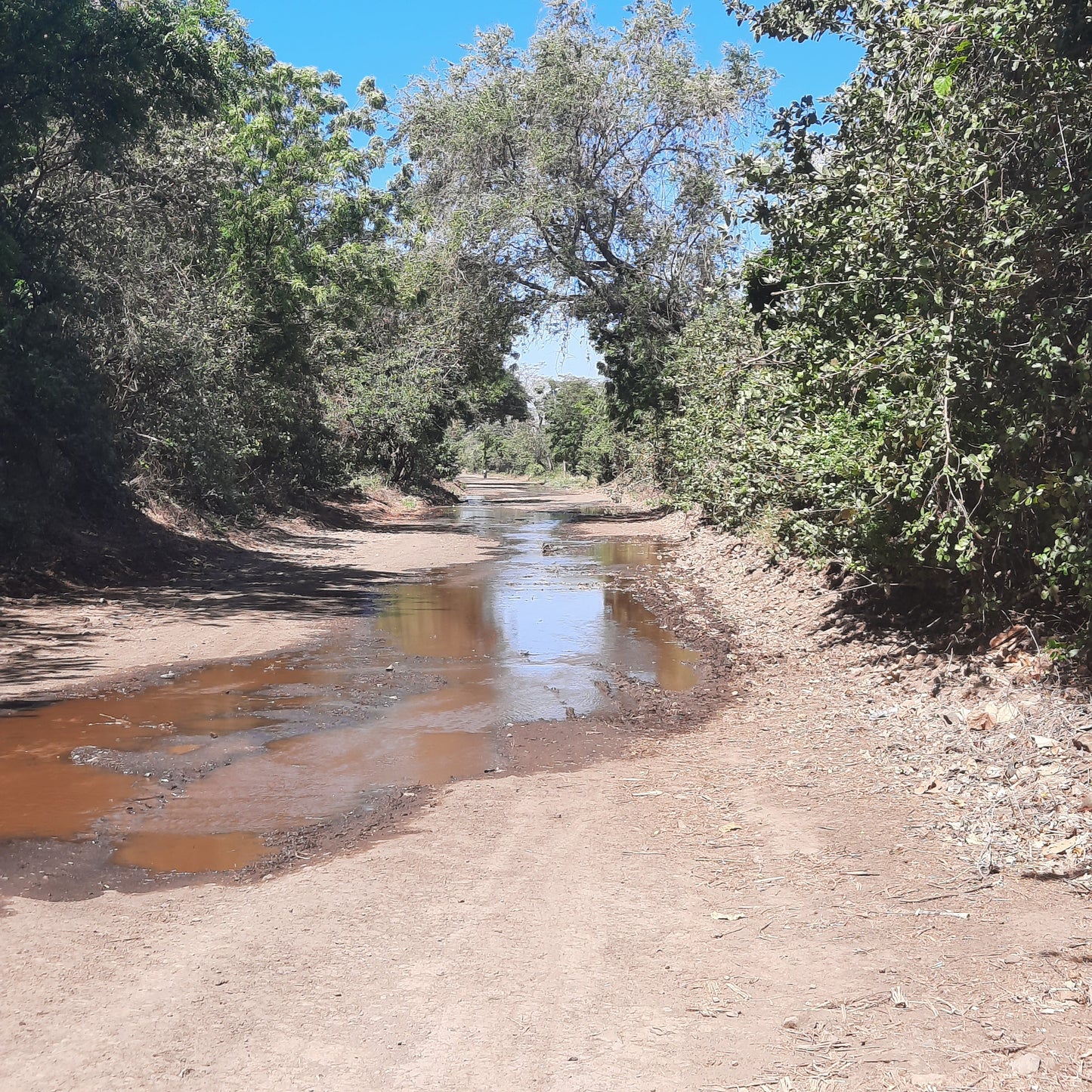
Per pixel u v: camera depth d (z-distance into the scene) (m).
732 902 4.32
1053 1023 3.21
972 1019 3.26
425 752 7.10
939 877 4.47
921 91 6.86
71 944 4.05
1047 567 6.69
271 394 26.86
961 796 5.44
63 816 5.78
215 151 20.67
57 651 10.71
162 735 7.54
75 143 17.31
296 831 5.51
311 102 32.00
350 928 4.15
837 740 6.83
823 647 9.77
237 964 3.83
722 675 9.46
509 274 31.31
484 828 5.45
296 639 11.66
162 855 5.18
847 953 3.78
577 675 9.68
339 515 31.30
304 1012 3.45
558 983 3.62
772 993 3.50
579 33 30.17
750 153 8.23
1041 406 6.35
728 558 17.52
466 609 14.05
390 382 38.97
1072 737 5.64
